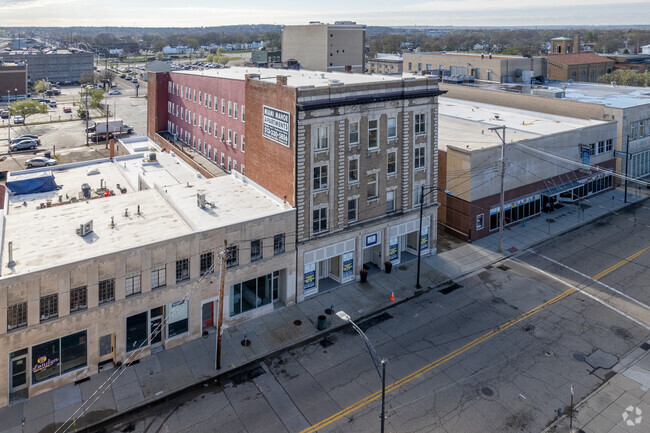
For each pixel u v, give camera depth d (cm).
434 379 3019
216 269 3406
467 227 5012
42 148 9581
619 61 13350
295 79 4872
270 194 4022
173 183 4688
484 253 4781
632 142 6575
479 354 3256
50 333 2830
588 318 3659
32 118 12638
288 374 3088
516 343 3366
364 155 4075
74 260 2836
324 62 12000
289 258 3772
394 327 3588
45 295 2786
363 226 4169
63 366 2945
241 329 3550
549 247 4919
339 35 12031
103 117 12888
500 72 9019
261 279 3706
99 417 2688
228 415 2741
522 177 5394
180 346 3331
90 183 5159
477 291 4078
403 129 4262
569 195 6134
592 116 6550
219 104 6053
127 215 3638
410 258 4681
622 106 6475
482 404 2802
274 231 3647
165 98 8112
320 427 2652
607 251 4797
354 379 3033
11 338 2709
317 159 3806
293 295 3866
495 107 7444
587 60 10250
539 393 2884
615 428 2611
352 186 4066
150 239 3197
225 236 3394
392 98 4106
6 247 3045
